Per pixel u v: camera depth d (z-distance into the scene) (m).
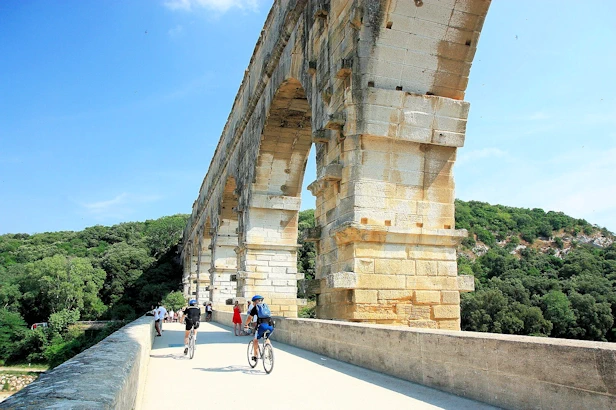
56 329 66.00
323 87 15.30
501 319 42.16
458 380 6.91
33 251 102.88
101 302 78.56
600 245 115.50
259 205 25.31
